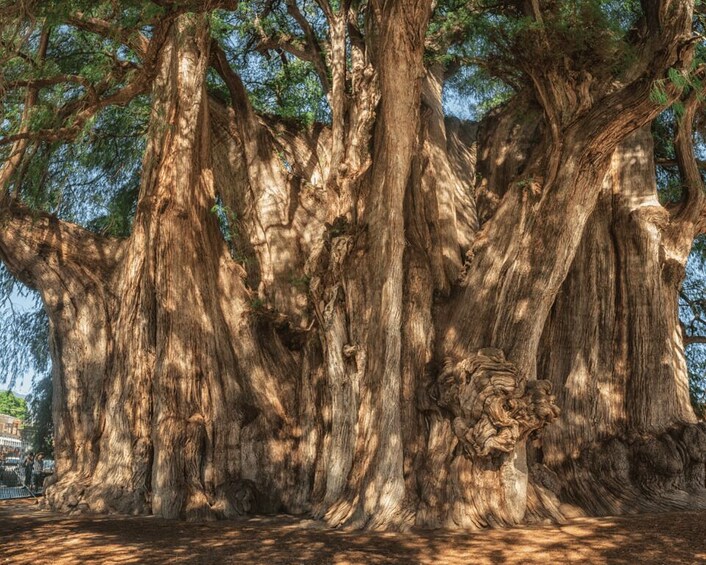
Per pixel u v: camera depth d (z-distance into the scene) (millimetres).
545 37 11859
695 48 11727
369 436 11484
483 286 12398
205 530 10828
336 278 12766
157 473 12672
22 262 15562
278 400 13820
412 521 10695
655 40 13406
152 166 14000
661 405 13016
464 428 11008
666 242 14258
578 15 11812
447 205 14391
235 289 14500
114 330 15008
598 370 13312
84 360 14969
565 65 12203
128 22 11141
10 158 12875
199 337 13609
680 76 10641
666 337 13398
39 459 20531
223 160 16391
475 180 16688
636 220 13758
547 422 11156
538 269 11898
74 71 16031
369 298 12281
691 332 20391
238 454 13164
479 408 10852
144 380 13648
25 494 18422
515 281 12031
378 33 12672
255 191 15875
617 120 11422
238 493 12758
